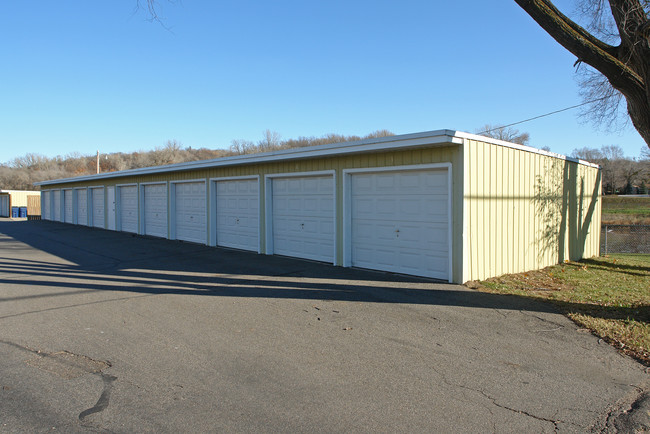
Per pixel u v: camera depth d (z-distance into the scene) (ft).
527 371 14.02
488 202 28.50
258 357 14.99
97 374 13.50
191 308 21.21
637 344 16.22
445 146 26.94
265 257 38.75
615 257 44.55
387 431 10.44
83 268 33.09
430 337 17.12
